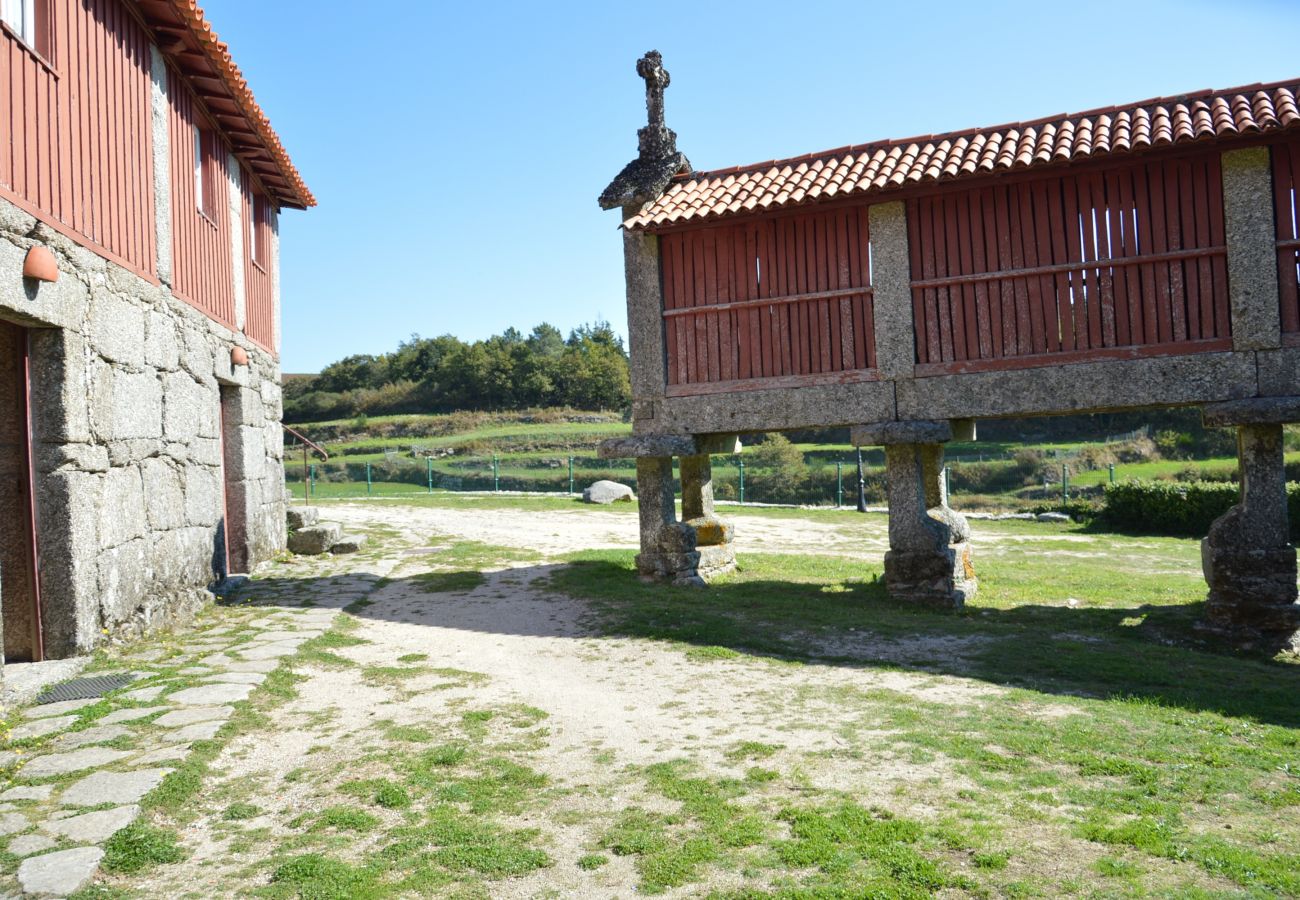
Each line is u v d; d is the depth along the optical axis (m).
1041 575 13.32
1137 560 15.77
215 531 11.19
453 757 5.50
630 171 11.78
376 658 8.16
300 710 6.53
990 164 9.59
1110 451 40.06
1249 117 8.81
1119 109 10.11
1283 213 8.98
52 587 7.29
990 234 10.03
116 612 8.07
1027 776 5.00
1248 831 4.32
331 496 30.34
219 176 12.09
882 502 36.41
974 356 10.09
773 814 4.59
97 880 3.98
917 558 10.55
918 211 10.36
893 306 10.38
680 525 11.76
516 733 6.02
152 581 8.98
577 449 55.88
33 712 6.12
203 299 11.16
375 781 5.15
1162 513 20.41
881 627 9.02
